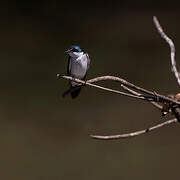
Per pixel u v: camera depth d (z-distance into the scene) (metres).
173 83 15.91
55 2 23.45
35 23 21.91
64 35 20.86
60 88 15.80
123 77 16.77
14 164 11.40
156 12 22.23
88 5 23.38
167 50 18.88
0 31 21.06
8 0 23.20
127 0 23.14
